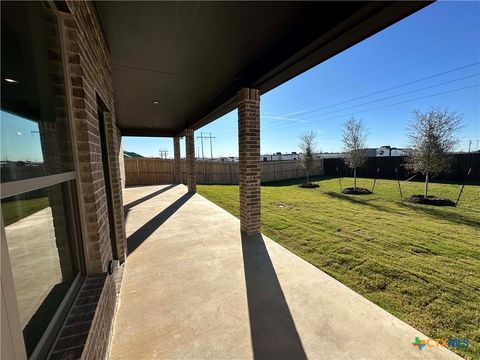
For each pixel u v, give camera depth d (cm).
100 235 163
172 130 1196
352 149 1104
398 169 1375
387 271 295
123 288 254
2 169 86
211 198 859
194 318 206
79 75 146
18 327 78
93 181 157
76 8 143
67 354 97
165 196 886
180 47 288
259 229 442
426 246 379
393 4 171
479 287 258
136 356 166
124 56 312
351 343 177
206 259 328
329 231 461
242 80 385
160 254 346
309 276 280
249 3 205
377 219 554
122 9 210
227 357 165
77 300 133
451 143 776
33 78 113
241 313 213
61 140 139
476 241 402
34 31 116
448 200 721
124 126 1012
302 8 215
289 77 332
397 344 175
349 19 190
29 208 105
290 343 177
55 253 127
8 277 74
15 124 97
